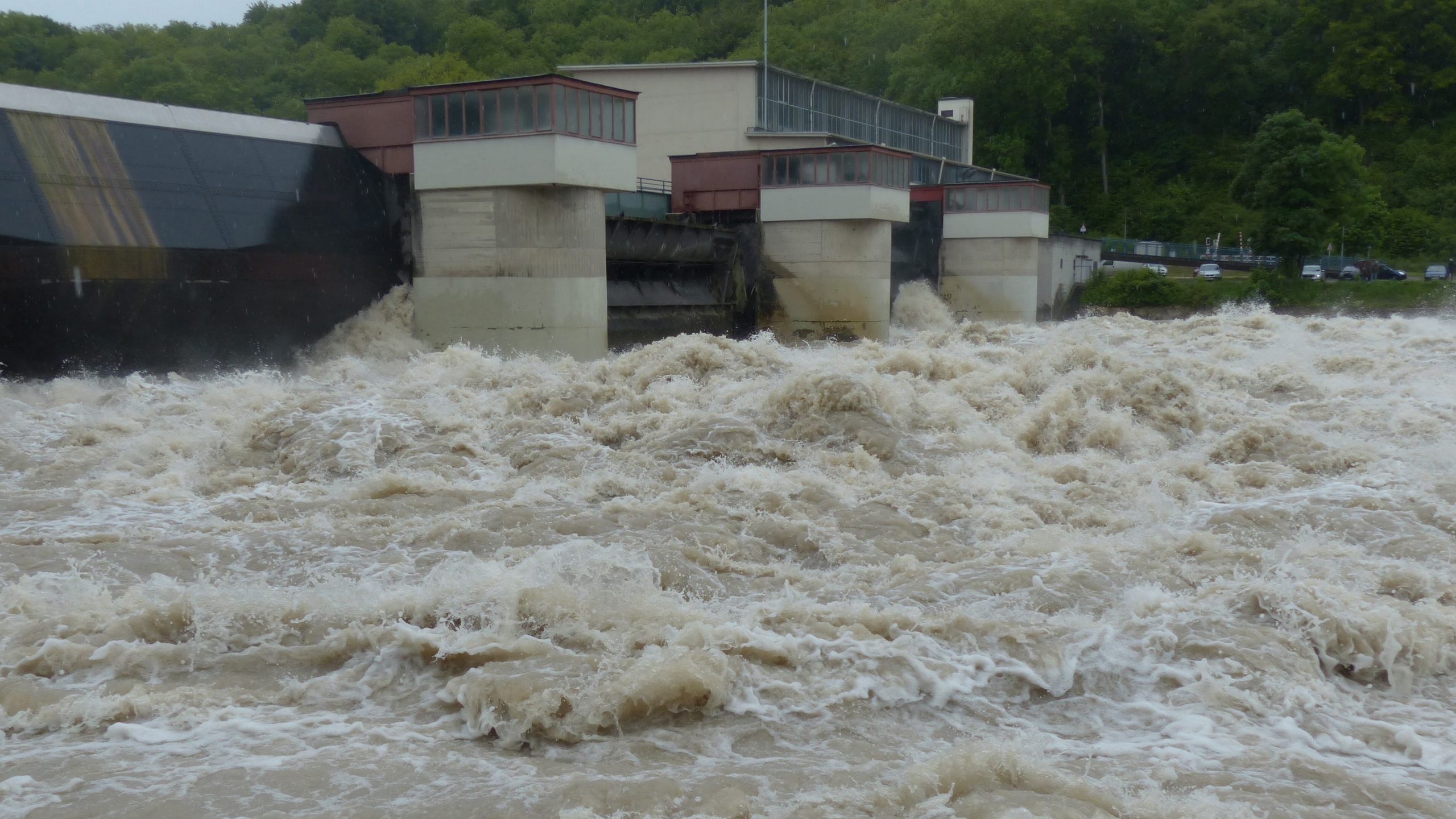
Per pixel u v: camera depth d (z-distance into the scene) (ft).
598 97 124.26
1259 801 23.32
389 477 52.60
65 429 69.31
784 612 32.48
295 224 116.67
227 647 30.58
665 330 152.15
